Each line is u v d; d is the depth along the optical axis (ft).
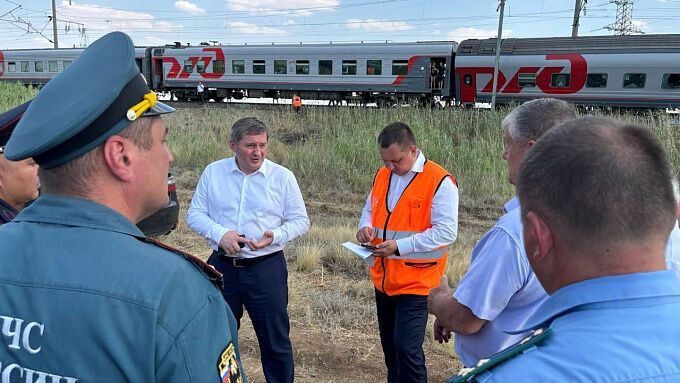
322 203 30.71
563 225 3.21
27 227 3.66
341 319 14.11
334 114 50.14
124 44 3.72
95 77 3.61
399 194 9.71
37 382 3.28
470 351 6.32
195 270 3.69
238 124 10.03
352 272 18.07
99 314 3.24
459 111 44.29
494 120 41.57
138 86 3.81
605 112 63.41
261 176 10.12
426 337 13.25
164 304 3.34
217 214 10.21
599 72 62.80
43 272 3.41
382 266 9.77
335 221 26.17
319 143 42.22
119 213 3.72
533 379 2.95
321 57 77.15
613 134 3.20
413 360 9.33
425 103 73.10
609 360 2.82
